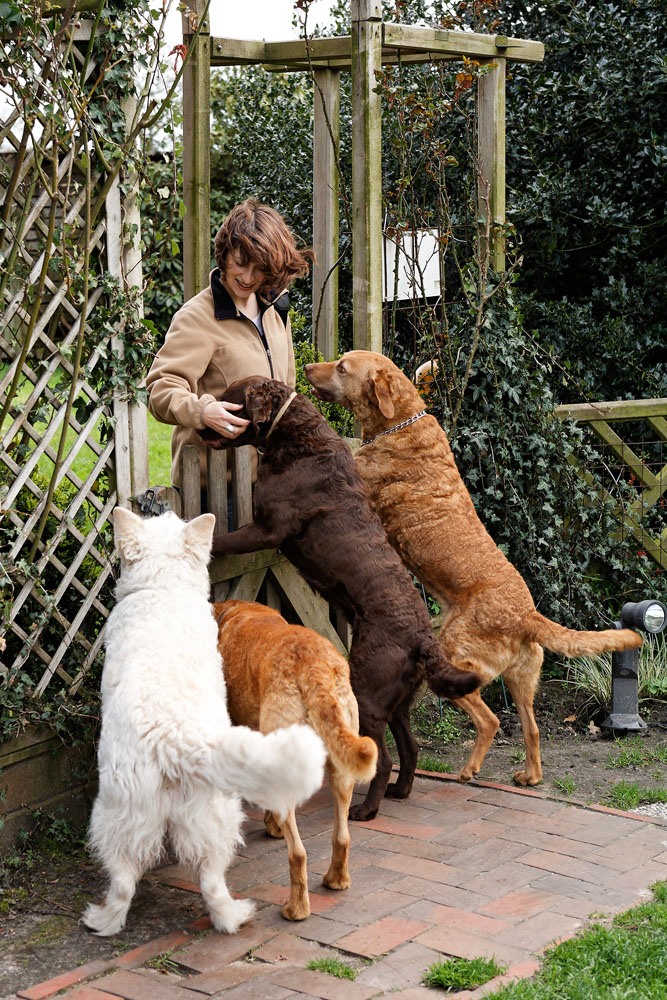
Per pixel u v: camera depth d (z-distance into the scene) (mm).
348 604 4406
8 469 3863
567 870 3748
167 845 3445
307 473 4406
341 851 3521
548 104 8305
